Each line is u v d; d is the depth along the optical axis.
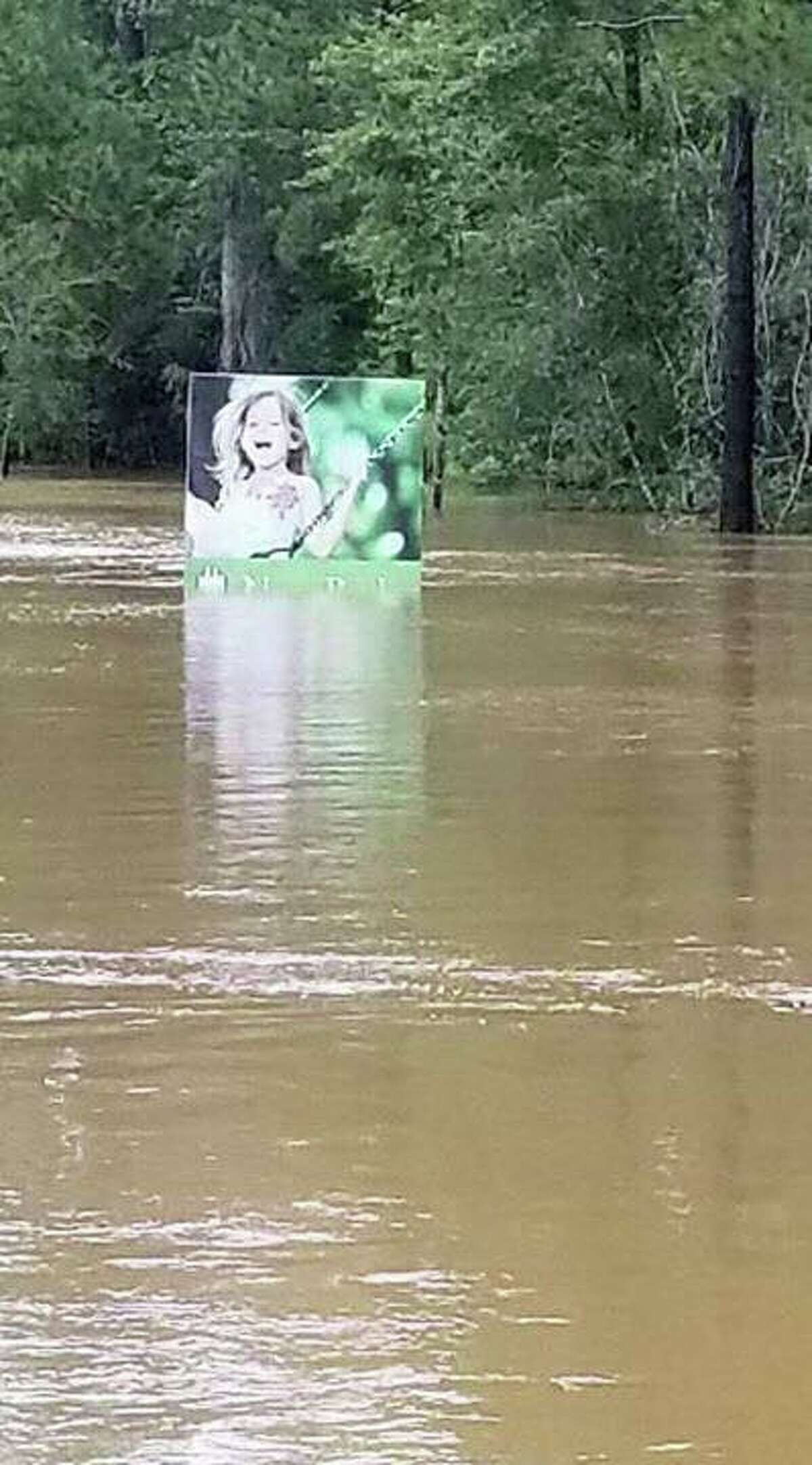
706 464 39.44
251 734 12.88
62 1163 5.79
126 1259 5.17
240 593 22.73
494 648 17.64
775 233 38.31
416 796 10.98
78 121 59.72
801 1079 6.53
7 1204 5.51
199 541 25.30
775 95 31.72
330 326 63.47
